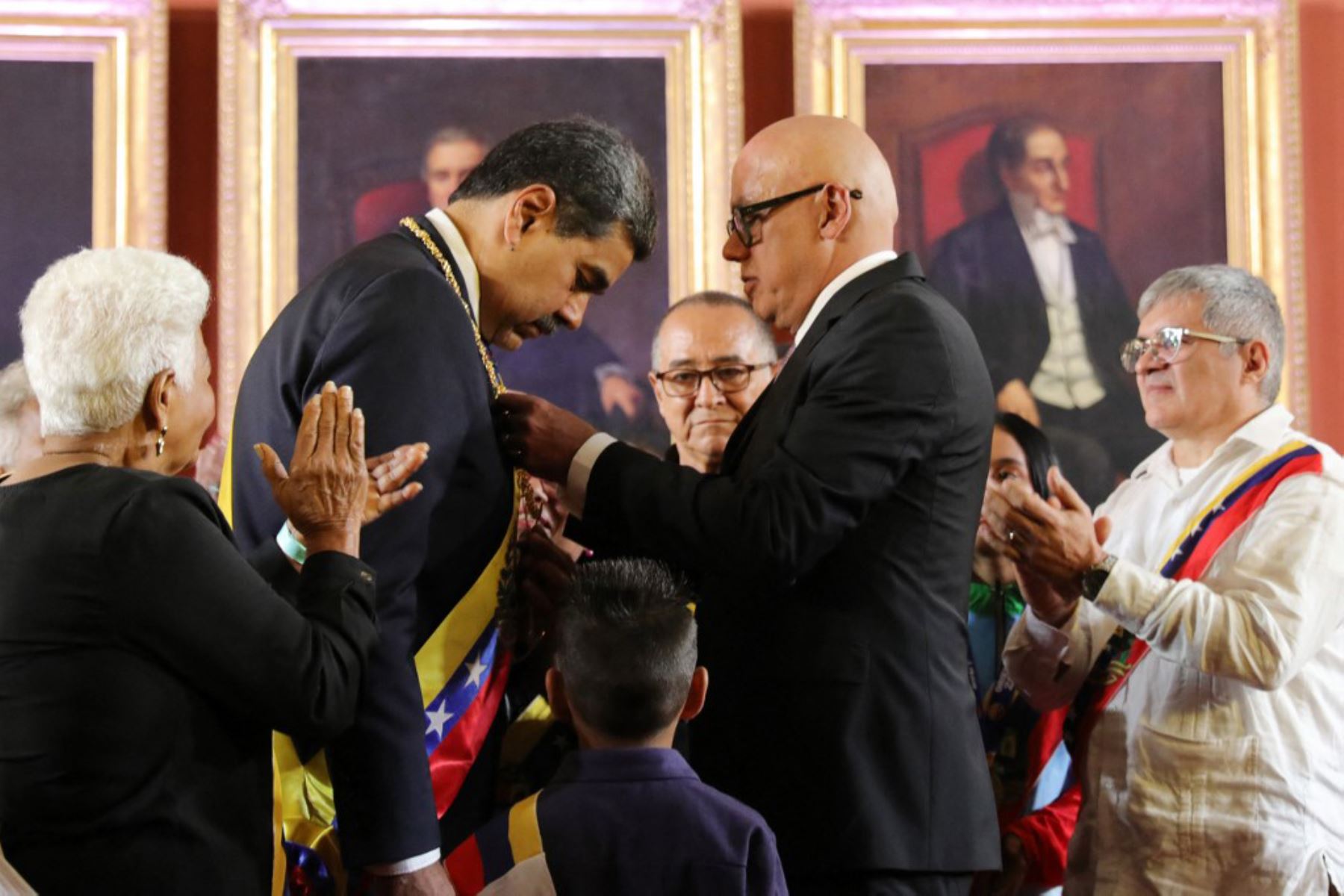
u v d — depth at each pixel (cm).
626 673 254
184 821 234
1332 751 391
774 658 307
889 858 295
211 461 480
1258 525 393
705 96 531
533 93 529
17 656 231
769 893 243
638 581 265
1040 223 534
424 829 267
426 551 280
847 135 335
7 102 513
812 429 301
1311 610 378
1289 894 378
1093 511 521
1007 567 447
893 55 538
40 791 229
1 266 508
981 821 308
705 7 534
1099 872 400
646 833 243
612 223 308
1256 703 386
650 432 521
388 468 263
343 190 521
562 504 329
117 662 232
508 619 316
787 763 302
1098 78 541
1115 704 405
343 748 267
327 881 285
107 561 231
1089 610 412
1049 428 526
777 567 294
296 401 285
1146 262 535
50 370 244
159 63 518
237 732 244
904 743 301
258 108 519
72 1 517
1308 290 546
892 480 302
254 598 237
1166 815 388
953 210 535
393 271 283
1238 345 414
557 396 521
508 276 307
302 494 255
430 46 528
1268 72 541
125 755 230
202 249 523
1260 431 411
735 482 302
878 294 317
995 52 540
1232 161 538
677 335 455
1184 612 373
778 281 334
